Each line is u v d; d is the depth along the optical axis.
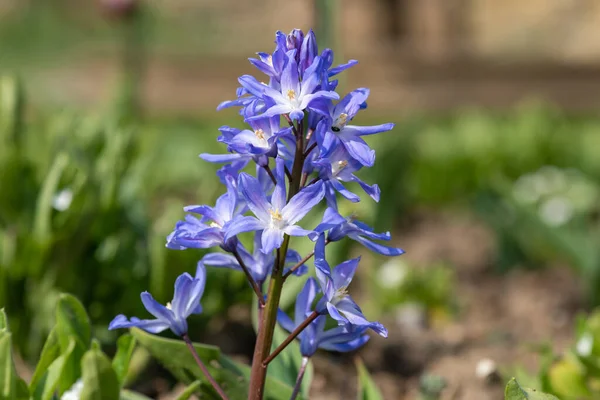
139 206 4.78
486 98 21.38
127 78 9.02
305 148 2.37
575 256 6.39
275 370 3.14
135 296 4.45
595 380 3.62
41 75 20.70
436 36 33.41
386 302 5.88
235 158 2.43
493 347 5.10
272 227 2.24
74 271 4.38
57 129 4.84
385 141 7.68
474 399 4.20
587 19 35.50
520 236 6.98
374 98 21.61
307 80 2.26
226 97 21.25
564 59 29.81
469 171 9.42
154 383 4.22
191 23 34.31
